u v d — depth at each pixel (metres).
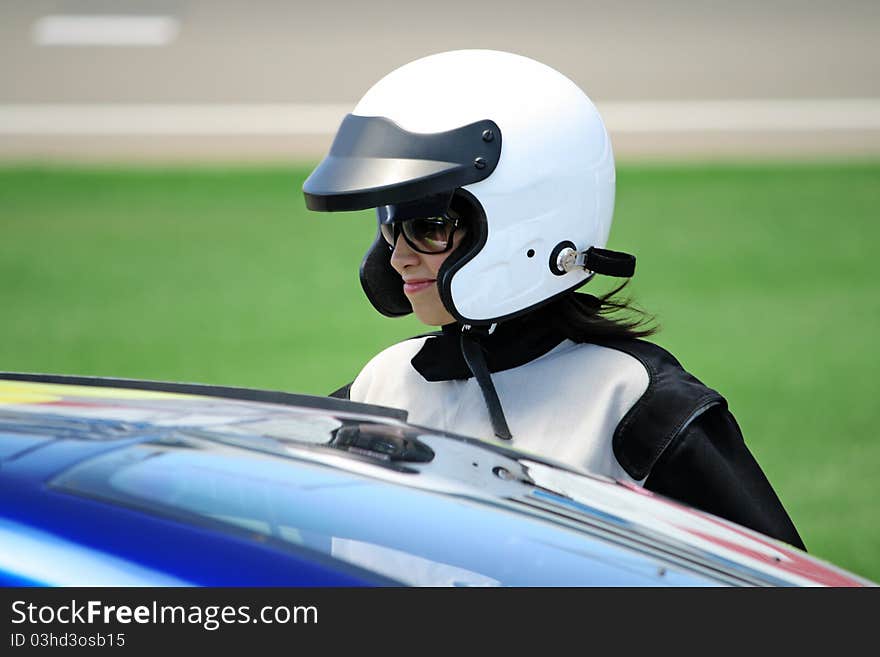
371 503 4.50
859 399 21.14
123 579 3.84
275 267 29.64
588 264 7.52
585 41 55.81
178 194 36.09
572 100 7.57
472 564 4.35
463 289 7.11
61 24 59.97
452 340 7.38
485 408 7.20
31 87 49.69
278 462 4.62
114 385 5.64
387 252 7.93
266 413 5.31
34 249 30.92
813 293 27.48
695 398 6.76
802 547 6.70
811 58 53.06
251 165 39.47
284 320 25.86
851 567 14.48
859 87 48.81
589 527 4.88
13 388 5.45
